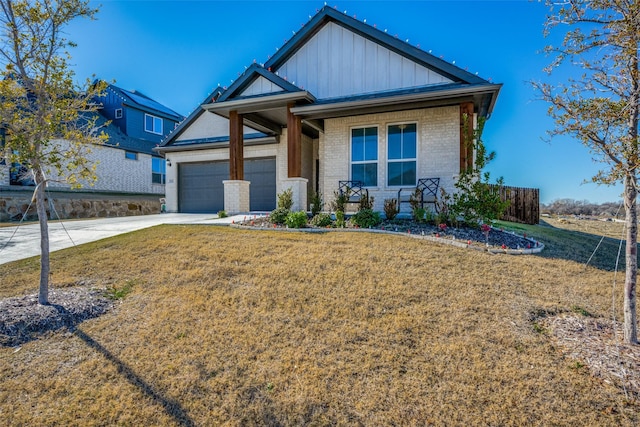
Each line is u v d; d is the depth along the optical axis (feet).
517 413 9.02
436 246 21.57
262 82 35.50
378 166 35.35
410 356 11.21
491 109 32.71
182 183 56.65
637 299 15.53
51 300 14.49
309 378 10.34
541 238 27.96
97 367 10.82
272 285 16.07
